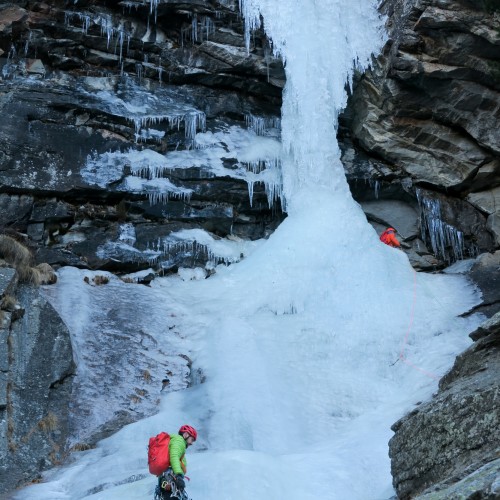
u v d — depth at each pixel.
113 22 19.44
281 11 19.97
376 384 14.85
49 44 18.73
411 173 19.84
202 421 13.36
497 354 10.47
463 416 9.03
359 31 19.70
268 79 20.09
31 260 15.92
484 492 7.18
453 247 19.66
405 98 19.36
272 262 17.39
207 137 19.48
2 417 12.73
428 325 16.05
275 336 15.70
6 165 17.25
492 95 19.11
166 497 9.13
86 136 18.27
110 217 18.11
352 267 17.14
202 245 18.34
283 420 13.55
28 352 13.73
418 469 9.37
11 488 11.91
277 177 19.45
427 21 18.70
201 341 15.76
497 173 19.83
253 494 10.04
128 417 13.81
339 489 10.93
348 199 18.95
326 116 19.44
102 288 16.66
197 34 19.94
